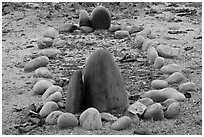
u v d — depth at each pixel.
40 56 9.11
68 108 6.29
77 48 9.63
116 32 10.33
